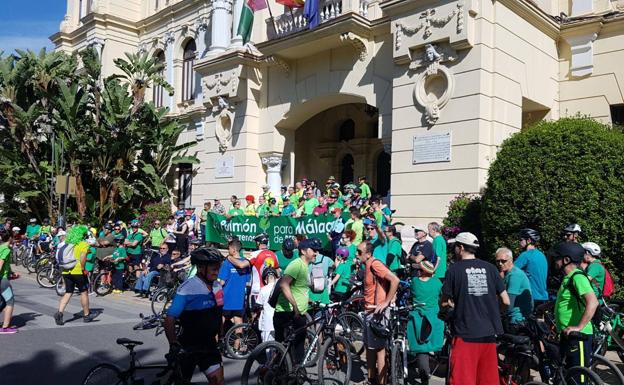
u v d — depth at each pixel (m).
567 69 14.05
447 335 6.82
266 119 17.97
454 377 4.96
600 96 13.45
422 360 6.20
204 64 19.02
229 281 8.31
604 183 8.49
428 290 6.34
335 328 6.98
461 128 11.71
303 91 16.73
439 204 11.96
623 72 13.06
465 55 11.77
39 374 6.71
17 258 20.86
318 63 16.28
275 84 17.73
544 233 8.63
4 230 8.88
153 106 21.28
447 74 11.97
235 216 15.04
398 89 12.95
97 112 21.38
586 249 7.04
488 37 11.74
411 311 6.36
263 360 5.97
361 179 14.19
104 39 26.92
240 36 18.27
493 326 4.98
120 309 11.68
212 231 15.77
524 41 12.80
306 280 6.42
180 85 24.61
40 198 21.48
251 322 8.27
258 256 8.59
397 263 9.65
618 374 5.60
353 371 7.42
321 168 20.98
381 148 19.22
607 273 7.82
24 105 21.80
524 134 9.48
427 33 12.25
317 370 6.44
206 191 19.38
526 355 5.57
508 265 6.51
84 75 21.80
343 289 9.55
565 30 13.95
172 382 4.70
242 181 17.91
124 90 21.12
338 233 12.16
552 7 14.33
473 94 11.57
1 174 21.55
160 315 8.99
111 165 21.05
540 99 13.38
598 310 6.74
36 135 21.66
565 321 5.58
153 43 26.39
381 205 11.95
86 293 10.19
